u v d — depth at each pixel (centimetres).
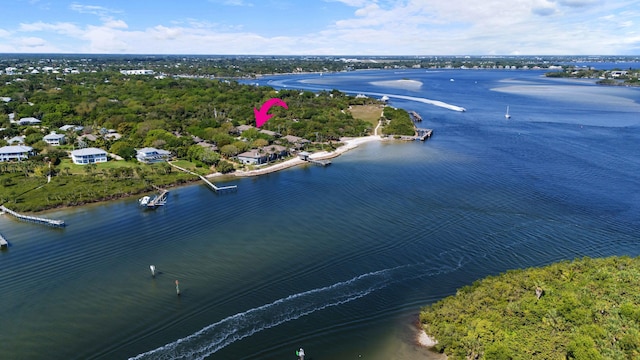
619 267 6097
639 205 9406
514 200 9831
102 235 8469
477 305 5556
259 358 5100
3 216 9469
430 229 8388
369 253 7519
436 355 5050
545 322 4959
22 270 7119
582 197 9938
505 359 4328
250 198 10531
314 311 5962
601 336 4547
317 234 8325
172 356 5134
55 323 5744
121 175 11688
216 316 5884
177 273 6975
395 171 12512
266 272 6975
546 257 7231
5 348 5284
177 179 11750
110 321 5788
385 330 5544
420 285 6538
